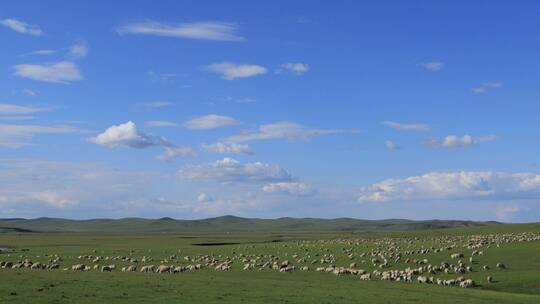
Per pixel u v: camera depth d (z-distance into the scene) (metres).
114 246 153.00
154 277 62.66
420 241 129.62
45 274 62.56
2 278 55.91
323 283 61.97
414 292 55.72
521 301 52.50
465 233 181.38
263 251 114.38
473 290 60.16
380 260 86.75
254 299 47.78
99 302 43.53
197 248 132.00
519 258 82.06
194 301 45.59
